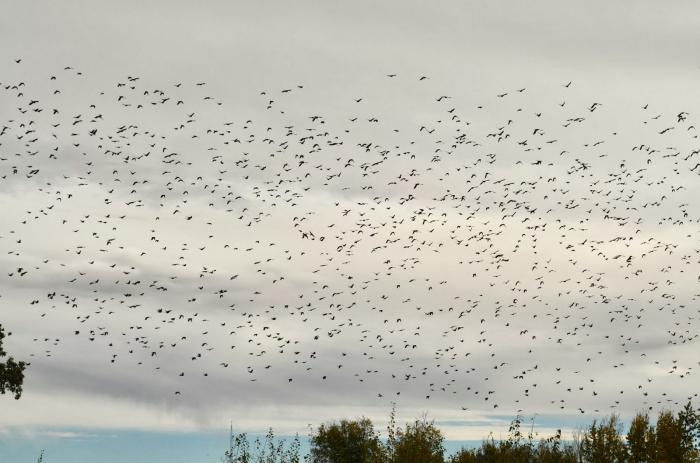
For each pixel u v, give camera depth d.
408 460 77.12
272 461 87.88
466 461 77.25
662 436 70.81
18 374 76.44
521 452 75.38
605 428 74.44
